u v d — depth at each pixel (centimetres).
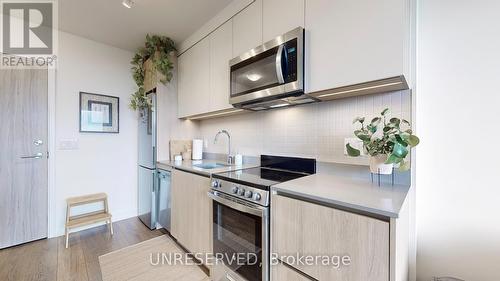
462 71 121
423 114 132
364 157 145
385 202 93
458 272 123
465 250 121
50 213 252
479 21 117
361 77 115
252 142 228
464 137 121
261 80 161
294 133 188
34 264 197
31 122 242
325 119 167
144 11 216
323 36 131
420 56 132
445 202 126
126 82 310
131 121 315
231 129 256
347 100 154
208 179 181
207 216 183
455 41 123
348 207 94
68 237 246
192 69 256
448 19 125
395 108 134
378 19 110
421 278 133
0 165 225
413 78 129
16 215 233
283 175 164
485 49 115
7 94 229
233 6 197
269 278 127
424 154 131
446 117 125
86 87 277
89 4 206
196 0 198
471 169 119
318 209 103
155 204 274
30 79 242
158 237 252
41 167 248
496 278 113
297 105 186
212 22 224
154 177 273
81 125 274
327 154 165
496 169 113
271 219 126
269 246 127
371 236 87
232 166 215
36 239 243
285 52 144
